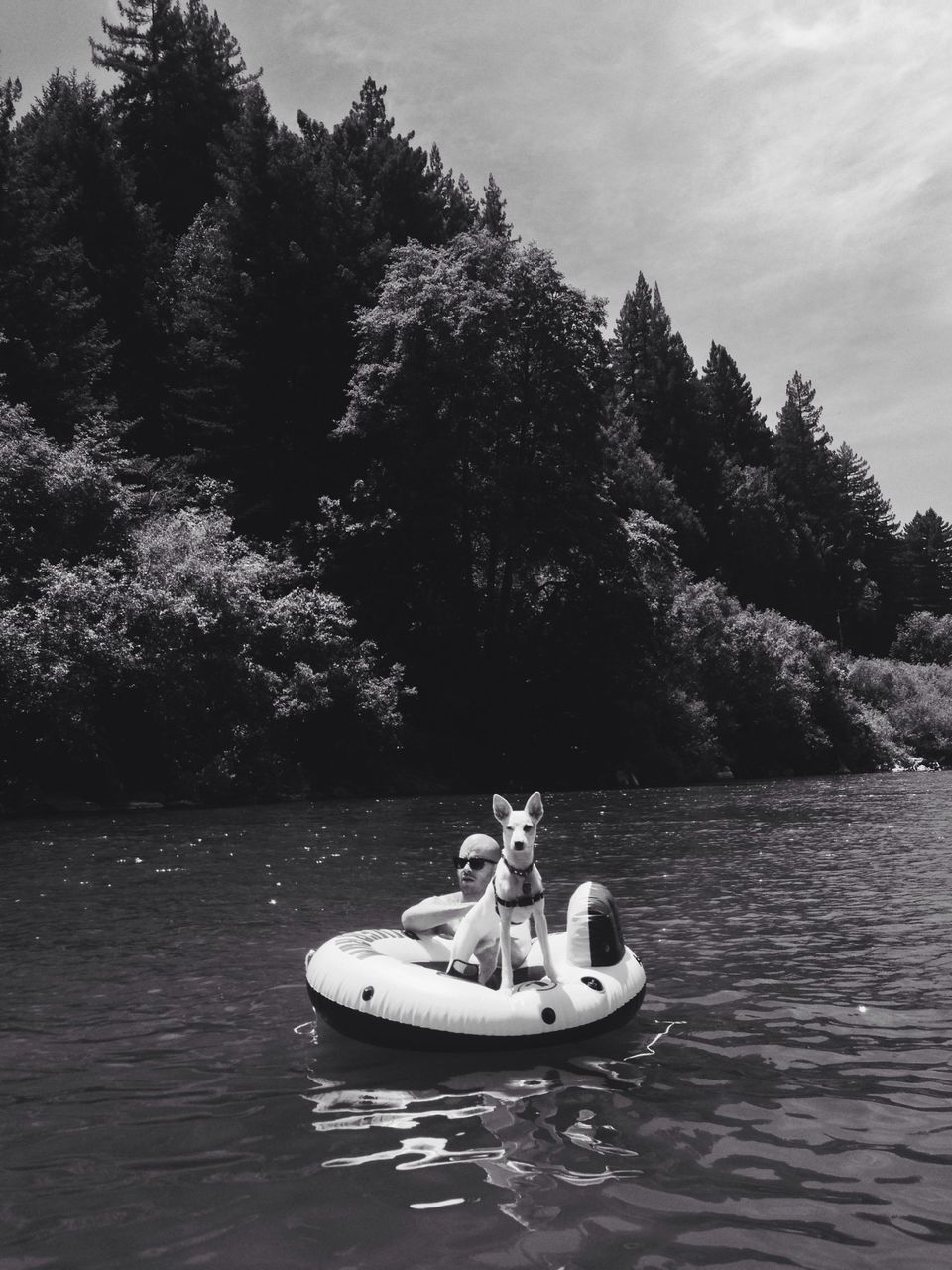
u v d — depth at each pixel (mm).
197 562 29125
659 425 95188
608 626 42812
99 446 30188
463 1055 5500
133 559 28469
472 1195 3729
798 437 108688
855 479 117812
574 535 39531
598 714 43406
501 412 40312
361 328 41625
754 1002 6594
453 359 38375
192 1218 3566
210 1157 4121
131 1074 5262
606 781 41750
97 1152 4199
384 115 66625
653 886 12008
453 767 38062
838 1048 5566
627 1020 6055
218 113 70312
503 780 39031
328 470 43062
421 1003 5574
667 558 46000
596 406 41250
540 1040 5523
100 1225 3523
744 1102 4707
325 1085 5027
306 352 44312
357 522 39125
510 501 38938
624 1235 3400
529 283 40656
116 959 8117
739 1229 3443
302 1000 6797
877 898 10953
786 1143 4207
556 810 25516
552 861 14523
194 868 13758
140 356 48969
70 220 48688
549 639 42719
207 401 46344
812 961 7824
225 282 47250
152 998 6871
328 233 47094
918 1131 4332
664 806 26859
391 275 41656
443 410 40188
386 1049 5637
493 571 42781
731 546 91500
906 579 118938
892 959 7852
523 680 41969
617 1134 4316
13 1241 3416
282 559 37969
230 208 48156
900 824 20844
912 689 75312
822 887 11844
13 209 40969
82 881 12594
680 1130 4359
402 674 34375
